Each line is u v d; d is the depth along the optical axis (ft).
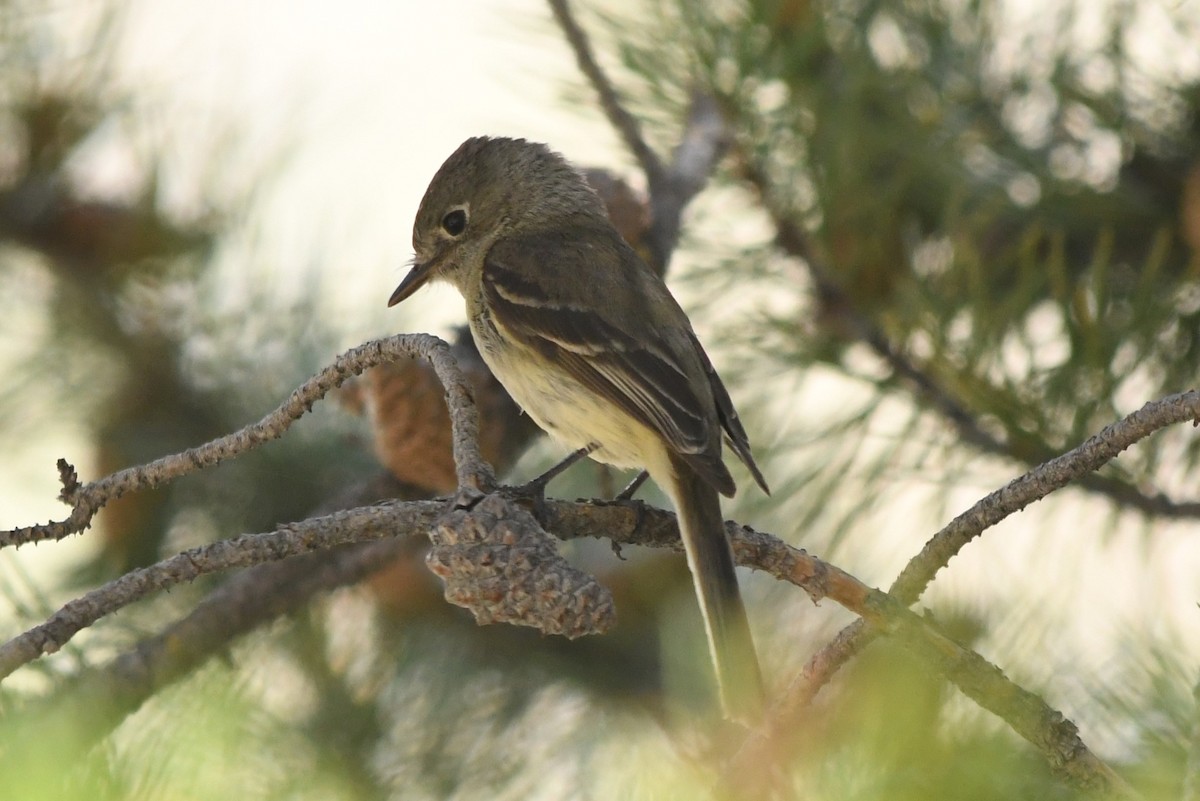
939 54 30.12
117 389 34.27
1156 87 29.99
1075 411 25.58
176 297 34.06
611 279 29.71
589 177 33.01
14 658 17.25
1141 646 20.66
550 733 31.19
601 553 32.89
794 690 18.63
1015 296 25.84
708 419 27.20
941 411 27.43
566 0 30.96
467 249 33.32
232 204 33.83
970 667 17.75
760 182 30.66
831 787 17.44
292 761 27.84
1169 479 26.45
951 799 16.84
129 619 30.89
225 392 34.22
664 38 30.76
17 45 32.30
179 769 16.24
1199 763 15.96
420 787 29.91
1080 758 17.21
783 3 29.53
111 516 33.30
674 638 28.89
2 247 33.50
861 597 18.72
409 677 31.60
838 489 27.81
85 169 33.71
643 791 20.26
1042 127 30.71
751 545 22.44
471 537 17.33
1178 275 29.73
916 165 29.45
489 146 33.71
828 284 29.78
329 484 33.81
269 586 26.94
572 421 29.25
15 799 14.64
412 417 27.43
